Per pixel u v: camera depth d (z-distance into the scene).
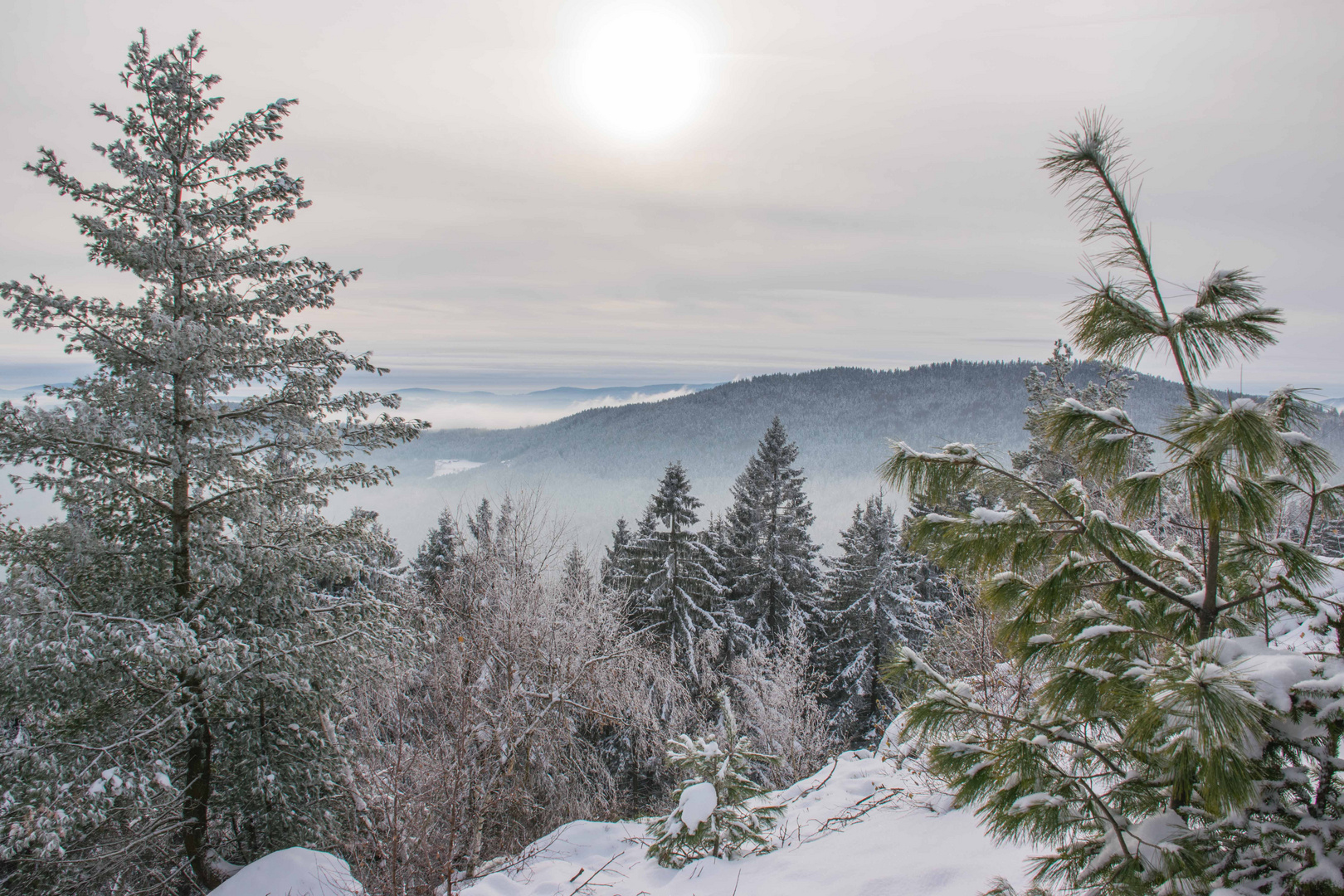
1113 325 2.82
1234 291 2.60
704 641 19.84
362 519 9.73
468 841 8.18
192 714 7.71
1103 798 2.70
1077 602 3.03
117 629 6.93
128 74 8.12
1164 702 2.13
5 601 6.80
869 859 5.22
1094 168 2.85
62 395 7.97
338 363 9.16
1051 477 12.44
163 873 7.99
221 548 8.63
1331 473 2.43
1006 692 6.84
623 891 6.08
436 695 9.75
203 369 8.20
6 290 7.33
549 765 11.62
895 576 23.25
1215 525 2.60
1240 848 2.34
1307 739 2.20
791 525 27.89
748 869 5.76
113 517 8.48
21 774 6.74
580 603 14.05
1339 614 2.50
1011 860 4.41
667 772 15.33
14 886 7.04
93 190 7.97
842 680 23.25
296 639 8.52
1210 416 2.36
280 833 8.55
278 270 8.96
